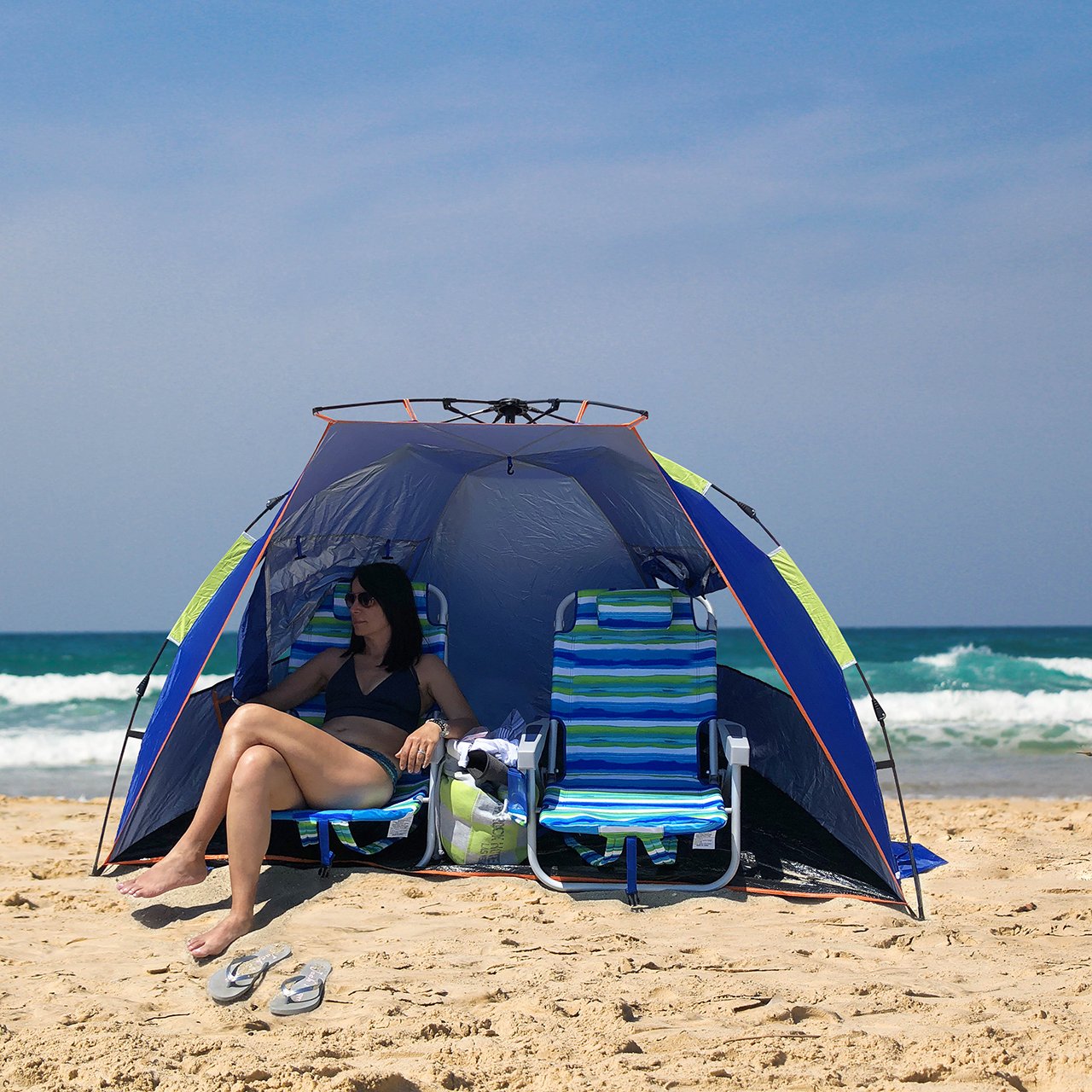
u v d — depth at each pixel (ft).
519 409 18.42
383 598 16.88
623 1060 9.14
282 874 15.75
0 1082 8.52
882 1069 8.97
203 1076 8.58
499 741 16.76
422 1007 10.53
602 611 18.48
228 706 18.35
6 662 85.92
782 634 15.90
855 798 15.76
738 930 13.71
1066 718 52.03
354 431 16.78
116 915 14.33
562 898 15.06
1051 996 11.07
